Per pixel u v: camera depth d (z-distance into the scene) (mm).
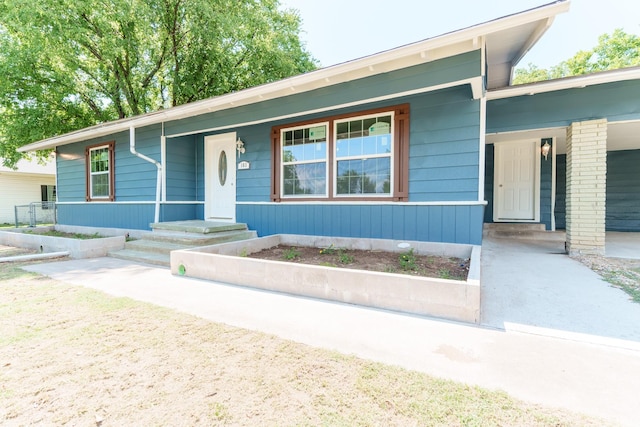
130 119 7133
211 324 2719
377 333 2520
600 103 5137
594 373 1910
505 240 7008
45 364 2061
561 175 8930
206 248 4750
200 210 8031
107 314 2959
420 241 5055
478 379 1862
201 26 10828
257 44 12688
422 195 5074
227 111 6215
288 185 6480
